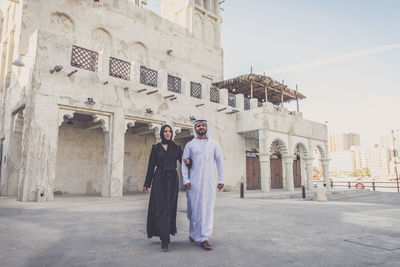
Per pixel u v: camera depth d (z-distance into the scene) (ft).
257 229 15.25
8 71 48.32
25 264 8.96
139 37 56.13
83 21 48.98
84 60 37.19
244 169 58.39
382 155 501.15
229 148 55.52
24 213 20.98
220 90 56.44
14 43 47.65
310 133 66.74
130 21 55.16
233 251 10.77
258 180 64.80
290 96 67.31
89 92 35.91
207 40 71.92
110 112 37.76
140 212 21.67
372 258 9.93
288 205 28.76
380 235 13.76
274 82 59.00
